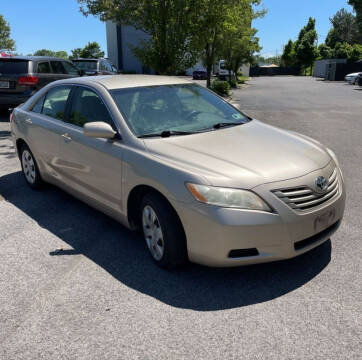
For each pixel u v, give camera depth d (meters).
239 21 17.53
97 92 4.14
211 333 2.63
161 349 2.50
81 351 2.51
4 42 40.91
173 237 3.19
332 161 3.59
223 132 3.84
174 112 4.07
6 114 11.98
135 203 3.68
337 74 48.06
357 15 50.03
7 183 5.90
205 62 21.33
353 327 2.64
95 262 3.60
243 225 2.86
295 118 12.69
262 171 3.04
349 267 3.38
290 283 3.17
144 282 3.26
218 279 3.27
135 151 3.49
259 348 2.48
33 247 3.91
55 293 3.14
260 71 78.06
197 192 2.94
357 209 4.66
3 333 2.70
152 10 12.10
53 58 11.66
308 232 3.05
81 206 4.96
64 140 4.41
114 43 41.41
